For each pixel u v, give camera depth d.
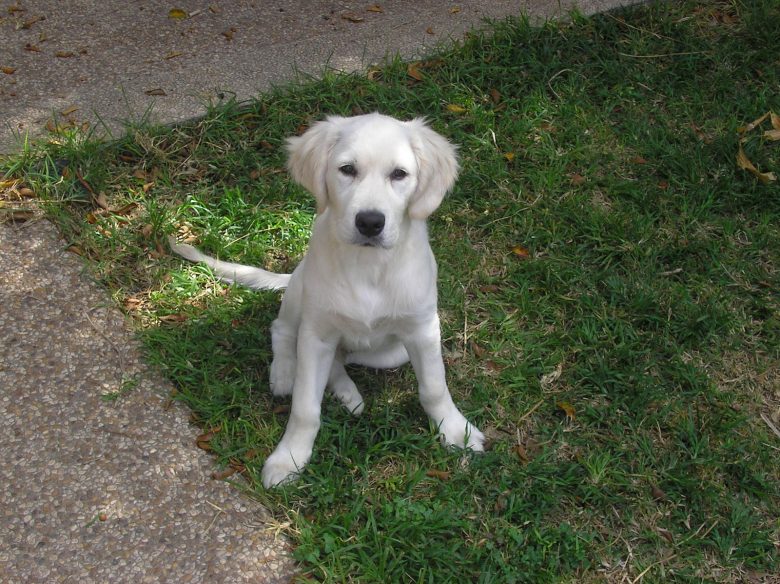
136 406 1.58
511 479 1.55
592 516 1.53
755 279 1.83
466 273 1.82
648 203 1.93
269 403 1.62
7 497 1.47
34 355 1.63
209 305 1.74
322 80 2.08
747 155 2.01
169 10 2.27
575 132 2.04
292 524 1.47
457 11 2.30
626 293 1.79
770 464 1.59
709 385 1.67
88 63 2.11
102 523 1.46
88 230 1.80
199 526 1.47
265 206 1.89
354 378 1.68
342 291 1.49
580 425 1.63
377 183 1.43
